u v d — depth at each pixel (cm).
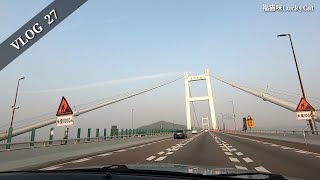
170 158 1504
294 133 3061
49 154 1465
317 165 1144
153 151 2062
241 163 1237
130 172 315
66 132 1614
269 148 2119
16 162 1234
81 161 1459
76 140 1816
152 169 334
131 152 2019
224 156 1571
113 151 2169
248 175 323
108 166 354
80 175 280
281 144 2597
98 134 2569
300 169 1037
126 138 2934
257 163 1229
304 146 2289
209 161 1332
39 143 1446
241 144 2711
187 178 288
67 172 309
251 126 5734
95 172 313
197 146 2552
